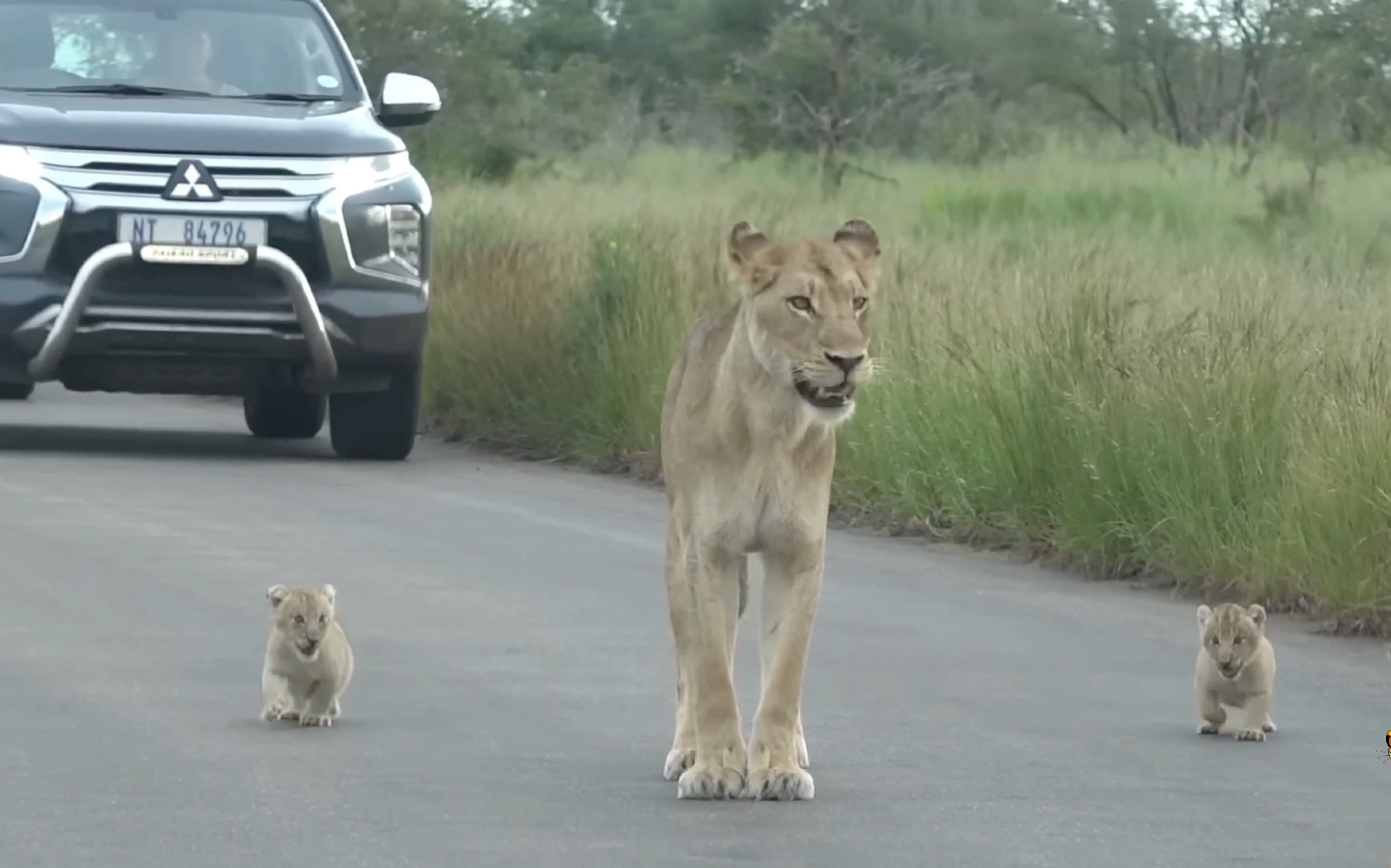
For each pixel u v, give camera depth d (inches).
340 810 318.7
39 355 659.4
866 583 529.3
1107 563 552.1
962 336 655.1
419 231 691.4
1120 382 588.7
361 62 1672.0
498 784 336.2
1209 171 1617.9
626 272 780.6
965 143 1930.4
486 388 781.9
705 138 2219.5
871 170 1739.7
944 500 604.1
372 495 634.8
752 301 336.2
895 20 2144.4
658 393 695.1
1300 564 508.7
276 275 666.8
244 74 722.8
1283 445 552.7
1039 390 599.5
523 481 682.2
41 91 703.7
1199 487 547.2
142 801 320.5
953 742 370.3
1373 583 489.4
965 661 439.5
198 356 675.4
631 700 395.2
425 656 429.1
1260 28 2033.7
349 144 688.4
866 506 627.2
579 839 305.6
